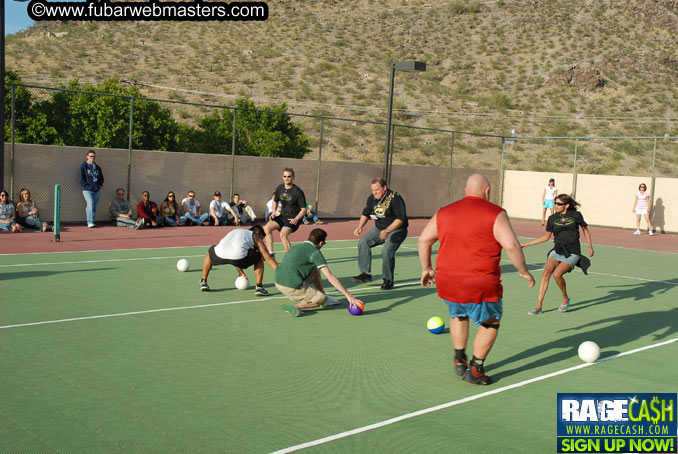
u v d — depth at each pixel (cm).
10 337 709
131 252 1395
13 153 1712
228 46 6712
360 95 5641
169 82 5516
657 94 5869
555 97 5897
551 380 634
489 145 4847
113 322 795
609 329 864
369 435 480
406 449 457
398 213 1084
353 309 884
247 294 1003
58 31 7056
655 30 7412
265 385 587
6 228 1627
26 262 1200
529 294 1119
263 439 466
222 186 2166
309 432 482
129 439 457
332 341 751
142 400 536
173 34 6975
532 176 2897
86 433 465
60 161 1831
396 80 6197
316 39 7312
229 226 2050
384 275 1095
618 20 7588
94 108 2900
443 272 590
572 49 6869
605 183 2691
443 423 511
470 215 574
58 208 1488
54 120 2953
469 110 5603
